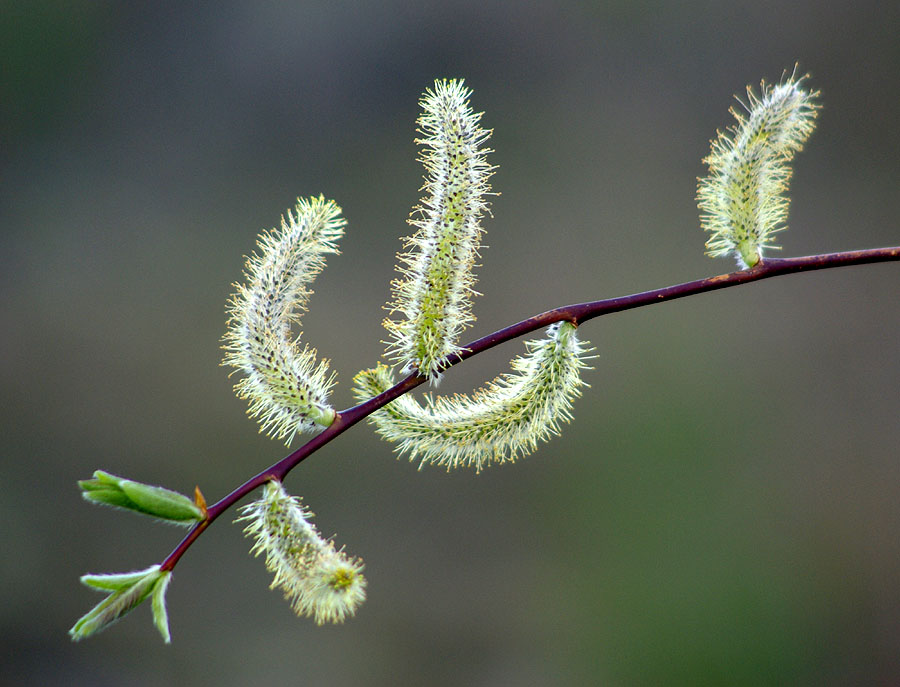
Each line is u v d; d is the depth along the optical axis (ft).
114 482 2.05
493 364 6.66
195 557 6.02
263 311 2.14
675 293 2.16
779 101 2.17
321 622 2.08
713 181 2.18
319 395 2.14
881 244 7.45
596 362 6.66
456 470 6.21
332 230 2.15
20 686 5.61
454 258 2.13
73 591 5.98
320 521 6.04
